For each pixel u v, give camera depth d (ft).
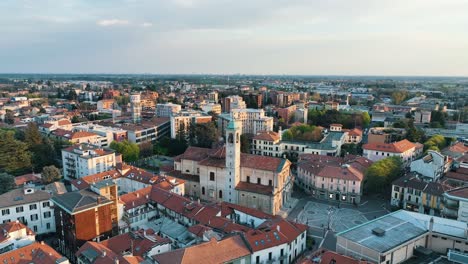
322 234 416.87
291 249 348.18
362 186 531.91
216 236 330.34
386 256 299.99
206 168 514.68
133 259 283.38
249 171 498.28
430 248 341.21
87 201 361.10
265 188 480.23
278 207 485.15
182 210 410.93
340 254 296.92
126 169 554.05
